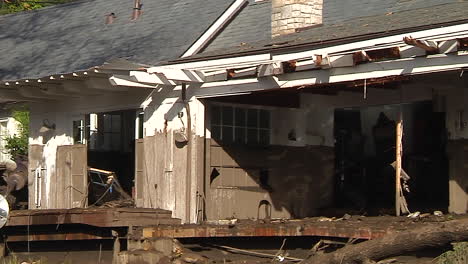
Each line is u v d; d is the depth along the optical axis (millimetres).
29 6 75812
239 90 34406
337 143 41469
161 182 37312
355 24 34156
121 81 35406
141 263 32219
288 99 39156
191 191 36031
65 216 34125
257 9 41250
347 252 25734
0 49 49156
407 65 28938
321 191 40031
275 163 39031
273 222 33031
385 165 40688
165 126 37156
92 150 42500
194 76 35094
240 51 34562
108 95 40250
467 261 23328
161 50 39312
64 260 35875
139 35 42781
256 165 38500
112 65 34625
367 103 38438
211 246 33250
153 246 32750
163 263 31734
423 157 39438
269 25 39062
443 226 23750
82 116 42250
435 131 39312
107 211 33375
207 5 42500
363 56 29766
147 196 38031
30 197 44938
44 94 40688
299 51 31828
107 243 35156
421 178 39438
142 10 45938
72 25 48750
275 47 32438
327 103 40344
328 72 31312
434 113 38312
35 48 47094
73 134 42781
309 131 39906
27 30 50938
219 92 35094
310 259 27328
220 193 37156
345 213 37688
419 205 37469
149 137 38062
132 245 33500
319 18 38031
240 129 38250
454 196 34719
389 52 29172
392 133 40500
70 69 41594
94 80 36719
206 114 36562
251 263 30391
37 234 35656
